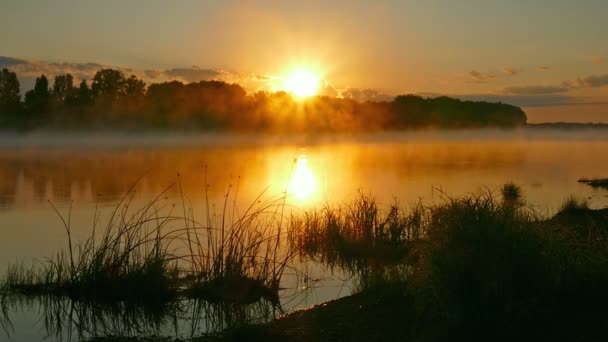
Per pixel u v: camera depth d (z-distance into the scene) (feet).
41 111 335.47
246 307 26.89
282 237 42.16
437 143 351.67
